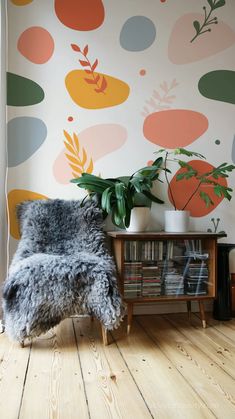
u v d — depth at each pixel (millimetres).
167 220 2045
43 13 2121
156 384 1281
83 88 2162
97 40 2174
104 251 1912
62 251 1866
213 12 2307
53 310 1548
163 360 1491
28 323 1506
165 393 1219
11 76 2082
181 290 1966
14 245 2078
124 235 1802
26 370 1388
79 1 2158
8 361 1472
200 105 2289
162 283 1947
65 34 2143
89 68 2168
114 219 1931
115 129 2191
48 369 1397
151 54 2230
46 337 1766
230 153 2326
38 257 1624
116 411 1108
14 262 1752
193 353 1569
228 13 2326
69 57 2148
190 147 2275
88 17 2166
